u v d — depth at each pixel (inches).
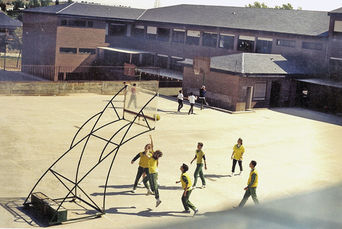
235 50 1872.5
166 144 818.8
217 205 506.3
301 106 1446.9
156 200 485.1
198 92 1398.9
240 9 2042.3
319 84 1359.5
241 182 618.8
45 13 2053.4
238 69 1279.5
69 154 687.1
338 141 900.6
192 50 2055.9
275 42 1685.5
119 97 1363.2
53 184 539.2
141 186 561.9
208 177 631.2
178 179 606.9
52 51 2038.6
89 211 462.3
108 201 498.0
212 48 1972.2
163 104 1307.8
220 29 1921.8
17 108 1035.9
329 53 1472.7
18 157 647.8
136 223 430.0
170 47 2161.7
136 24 2316.7
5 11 3203.7
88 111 1081.4
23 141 743.7
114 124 951.6
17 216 430.3
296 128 1070.4
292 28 1670.8
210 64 1350.9
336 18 1464.1
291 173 666.2
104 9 2220.7
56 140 771.4
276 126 1090.1
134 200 507.8
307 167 695.7
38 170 593.0
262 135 974.4
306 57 1550.2
